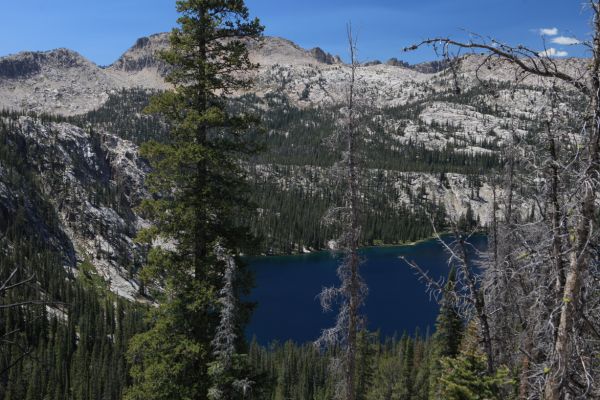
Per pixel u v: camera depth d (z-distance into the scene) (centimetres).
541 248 846
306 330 9419
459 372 1448
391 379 4684
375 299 10669
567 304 697
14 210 14175
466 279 1280
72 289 10650
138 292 14100
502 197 1332
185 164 1702
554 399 723
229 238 1747
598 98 658
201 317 1659
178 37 1680
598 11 644
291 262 15750
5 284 558
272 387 1677
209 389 1505
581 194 680
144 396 1619
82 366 7519
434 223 1359
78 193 17950
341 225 1564
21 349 572
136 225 18925
